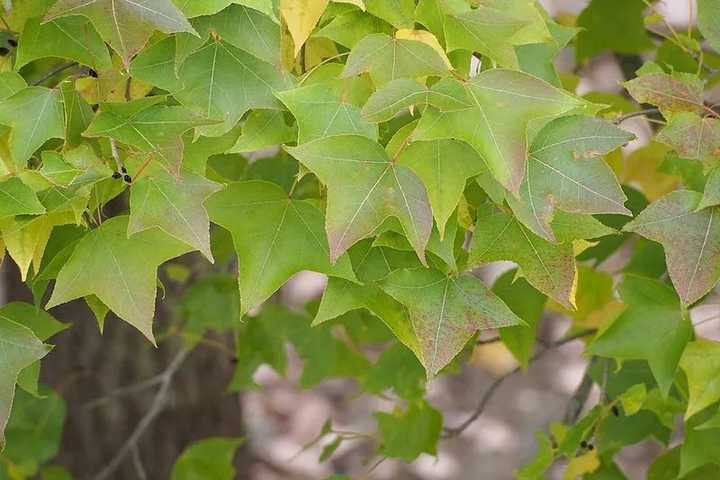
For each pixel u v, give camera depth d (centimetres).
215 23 187
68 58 189
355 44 188
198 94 189
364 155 185
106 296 191
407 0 189
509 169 182
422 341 190
